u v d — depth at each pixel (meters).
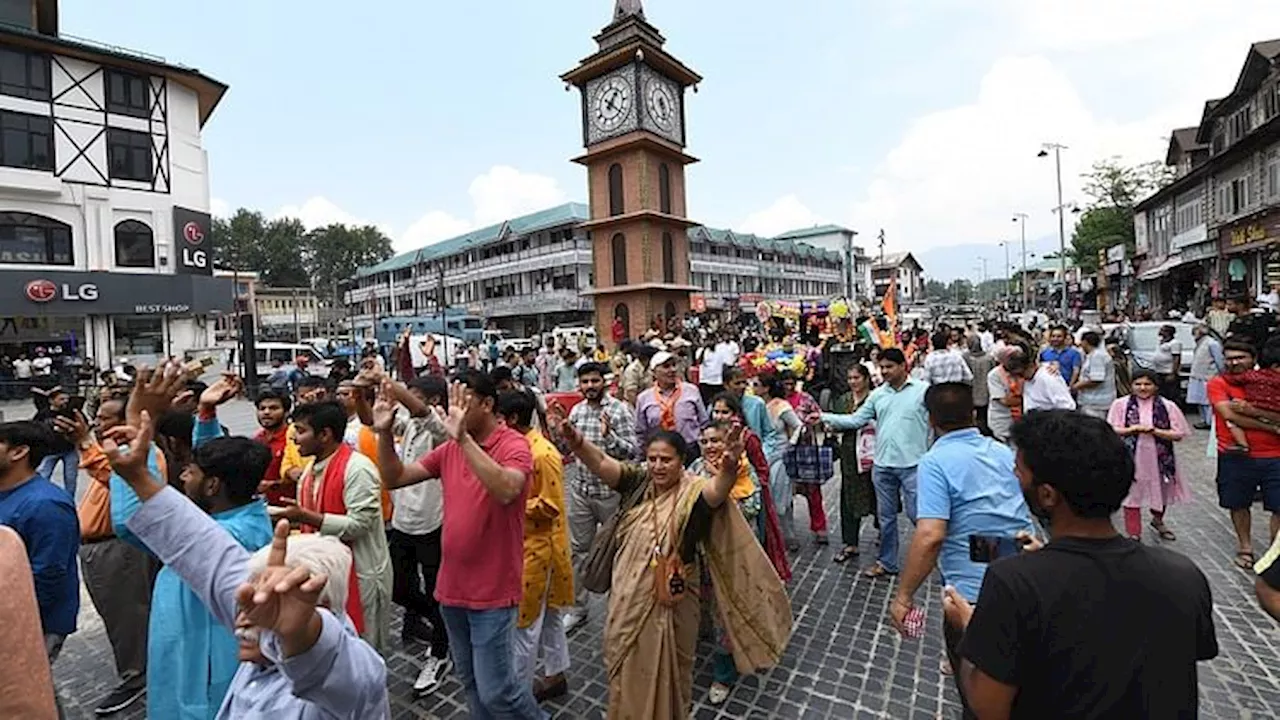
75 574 3.51
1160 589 1.67
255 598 1.58
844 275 79.94
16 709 1.33
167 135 29.47
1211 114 26.58
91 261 27.30
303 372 15.36
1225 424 5.41
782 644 3.53
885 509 5.61
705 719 3.67
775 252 66.50
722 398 5.01
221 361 27.20
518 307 50.75
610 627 3.29
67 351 26.70
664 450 3.38
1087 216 44.16
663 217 24.31
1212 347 10.99
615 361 13.05
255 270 77.81
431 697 4.07
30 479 3.47
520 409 3.99
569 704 3.92
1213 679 3.87
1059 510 1.83
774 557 5.06
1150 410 6.00
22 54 25.70
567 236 49.38
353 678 1.80
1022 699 1.70
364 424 4.88
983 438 3.24
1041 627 1.67
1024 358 6.30
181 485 4.12
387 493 4.91
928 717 3.64
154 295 28.45
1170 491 6.00
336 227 84.50
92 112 27.34
